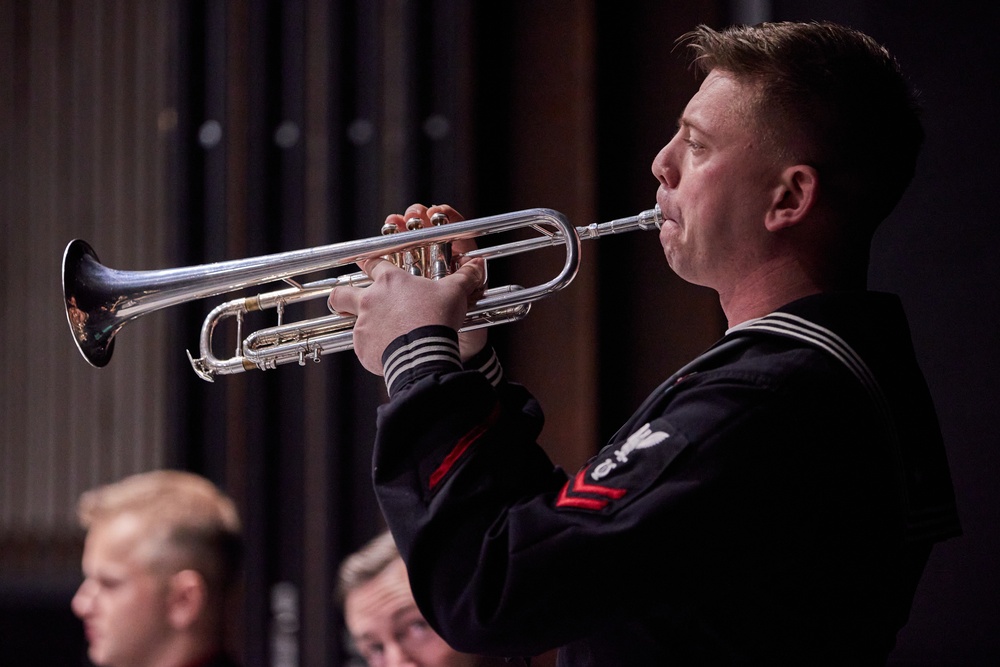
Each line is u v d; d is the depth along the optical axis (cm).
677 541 145
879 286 358
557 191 511
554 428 498
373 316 171
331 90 553
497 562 150
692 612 152
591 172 502
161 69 639
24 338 652
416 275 194
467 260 204
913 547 163
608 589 145
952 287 351
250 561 553
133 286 226
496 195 519
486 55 526
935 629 343
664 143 506
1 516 652
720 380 153
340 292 182
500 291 195
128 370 645
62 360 650
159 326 643
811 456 150
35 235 650
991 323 346
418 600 155
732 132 170
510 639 148
